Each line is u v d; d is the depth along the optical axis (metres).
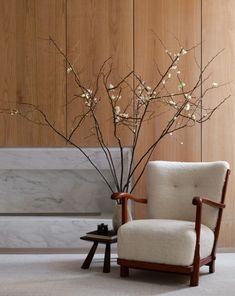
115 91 5.04
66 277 4.08
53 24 5.02
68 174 5.36
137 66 5.03
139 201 4.43
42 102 5.05
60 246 4.94
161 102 5.02
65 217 5.10
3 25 5.02
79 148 4.94
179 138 5.03
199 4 5.01
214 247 4.22
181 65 5.02
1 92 5.05
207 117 5.01
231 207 5.00
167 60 5.02
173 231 3.86
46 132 5.06
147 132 5.04
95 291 3.72
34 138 5.06
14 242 4.94
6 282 3.93
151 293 3.68
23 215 5.27
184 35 5.02
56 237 4.93
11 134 5.06
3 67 5.04
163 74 5.02
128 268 4.12
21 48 5.03
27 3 5.02
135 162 5.06
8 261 4.61
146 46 5.03
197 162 4.74
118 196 4.16
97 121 5.05
